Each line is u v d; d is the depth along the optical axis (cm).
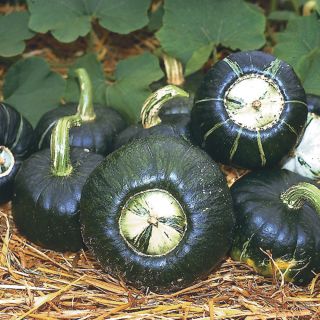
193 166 88
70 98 121
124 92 118
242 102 95
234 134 95
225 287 94
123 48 139
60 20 120
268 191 96
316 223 94
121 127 110
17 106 120
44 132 109
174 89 102
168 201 88
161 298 91
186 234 88
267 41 138
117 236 88
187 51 119
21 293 91
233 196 97
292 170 105
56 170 96
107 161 90
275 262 93
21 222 98
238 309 91
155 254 88
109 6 123
